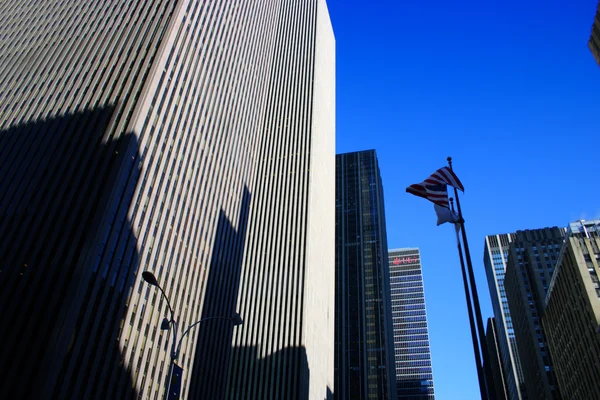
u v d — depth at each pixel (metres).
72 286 55.56
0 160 74.12
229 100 103.25
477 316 27.75
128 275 63.78
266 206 134.38
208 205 88.50
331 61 194.62
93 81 80.25
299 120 150.38
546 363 182.88
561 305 152.00
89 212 61.81
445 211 33.69
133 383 61.97
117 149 67.44
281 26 173.50
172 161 77.56
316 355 117.88
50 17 99.25
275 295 118.25
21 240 62.38
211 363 83.19
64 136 73.06
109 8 95.06
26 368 51.00
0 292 57.53
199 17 93.75
